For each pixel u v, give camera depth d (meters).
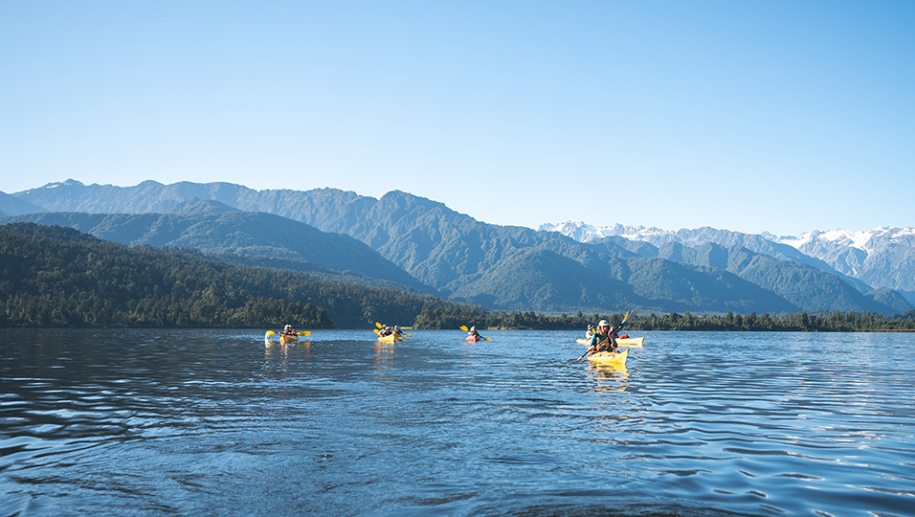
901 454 17.33
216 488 14.19
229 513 12.54
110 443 18.75
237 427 21.19
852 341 127.88
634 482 14.37
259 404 26.64
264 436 19.66
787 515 12.12
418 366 48.56
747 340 130.88
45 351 64.81
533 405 26.50
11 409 25.19
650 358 62.91
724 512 12.30
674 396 30.16
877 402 28.38
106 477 15.10
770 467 15.77
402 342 106.12
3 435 19.98
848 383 37.44
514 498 13.21
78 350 67.25
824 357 66.69
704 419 23.12
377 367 47.44
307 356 61.31
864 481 14.51
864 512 12.32
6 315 184.25
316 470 15.57
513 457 16.81
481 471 15.38
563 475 14.97
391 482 14.49
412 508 12.66
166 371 42.84
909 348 92.12
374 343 99.12
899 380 39.59
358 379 37.81
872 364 55.19
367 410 24.95
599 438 19.36
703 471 15.34
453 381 36.72
